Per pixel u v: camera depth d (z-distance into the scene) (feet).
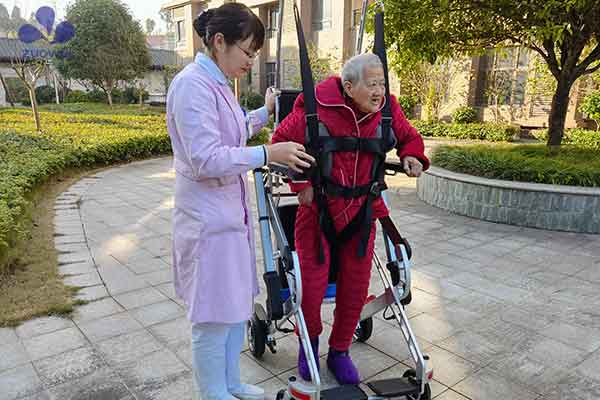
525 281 12.03
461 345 8.88
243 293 5.74
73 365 8.01
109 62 63.67
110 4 64.49
